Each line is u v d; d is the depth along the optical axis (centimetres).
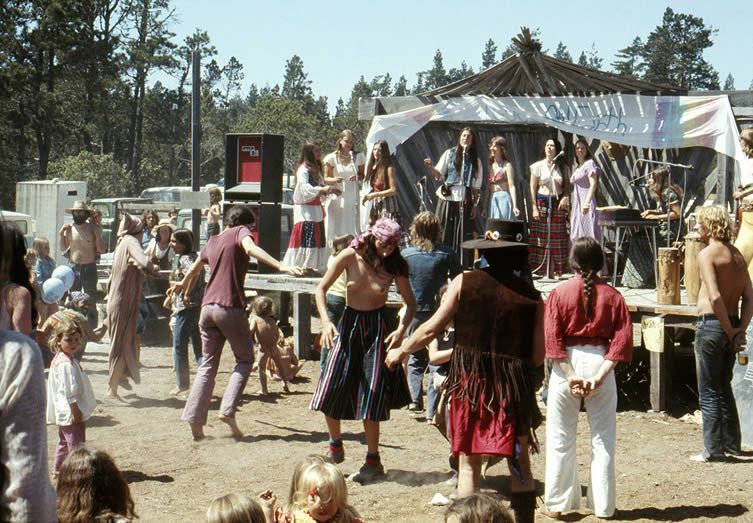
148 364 1259
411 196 1526
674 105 1252
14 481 269
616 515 650
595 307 623
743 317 771
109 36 6588
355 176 1344
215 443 841
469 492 564
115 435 867
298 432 888
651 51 13012
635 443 860
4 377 273
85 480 412
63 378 700
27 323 586
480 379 550
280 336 1127
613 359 621
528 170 1589
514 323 552
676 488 712
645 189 1513
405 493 701
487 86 1377
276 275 1320
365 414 722
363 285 727
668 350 1008
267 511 483
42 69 6181
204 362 848
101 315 1532
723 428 790
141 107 7562
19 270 592
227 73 10962
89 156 6022
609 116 1286
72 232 1511
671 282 998
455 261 905
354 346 730
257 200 1355
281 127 9412
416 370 973
